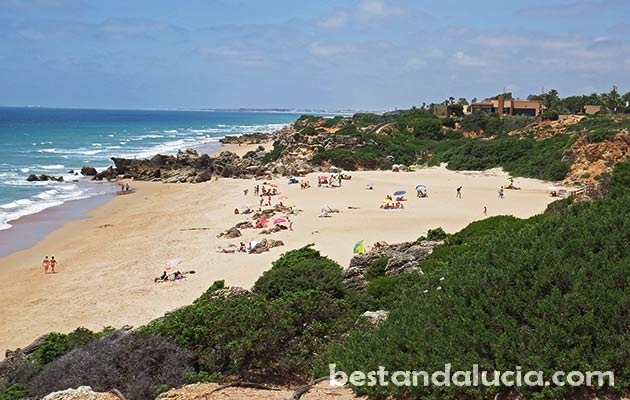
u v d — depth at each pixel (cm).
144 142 16425
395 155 11044
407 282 1958
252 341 1223
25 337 2681
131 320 2872
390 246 2747
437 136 12925
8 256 4234
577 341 869
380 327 1152
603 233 1120
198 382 1135
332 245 4281
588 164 7788
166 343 1255
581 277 978
